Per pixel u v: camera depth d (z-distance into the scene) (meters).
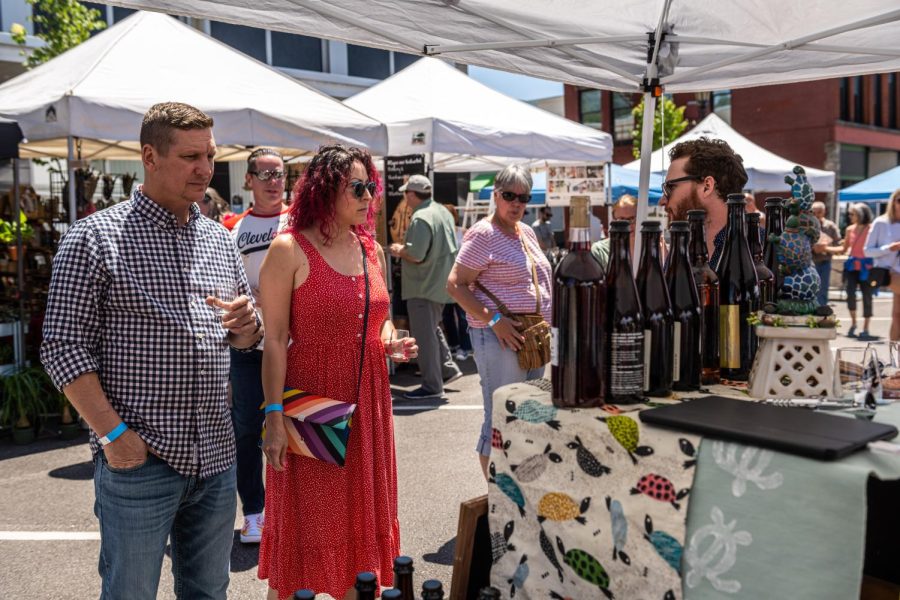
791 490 1.20
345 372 2.53
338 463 2.40
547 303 3.77
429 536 3.92
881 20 2.51
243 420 3.76
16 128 5.70
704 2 2.58
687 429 1.34
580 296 1.52
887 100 25.75
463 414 6.44
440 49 2.98
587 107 27.00
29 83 6.39
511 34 2.89
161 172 2.04
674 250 1.71
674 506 1.35
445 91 8.66
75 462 5.33
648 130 3.08
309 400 2.46
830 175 12.12
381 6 2.60
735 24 2.76
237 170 16.67
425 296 7.00
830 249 11.14
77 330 1.94
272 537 2.56
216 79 6.30
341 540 2.52
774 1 2.53
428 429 5.98
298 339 2.53
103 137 5.56
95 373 1.95
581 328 1.52
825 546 1.17
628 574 1.42
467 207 12.98
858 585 1.13
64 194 8.14
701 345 1.72
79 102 5.44
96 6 14.08
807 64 3.13
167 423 2.04
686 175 2.33
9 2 12.30
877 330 11.64
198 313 2.11
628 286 1.57
